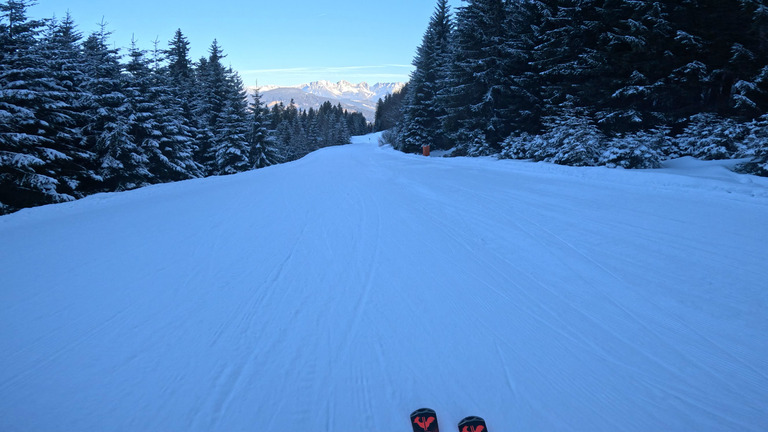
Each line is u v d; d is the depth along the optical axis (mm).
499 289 3914
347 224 6875
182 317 3533
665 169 10828
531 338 3010
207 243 6020
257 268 4797
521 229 5930
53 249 5961
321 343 3021
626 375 2561
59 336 3271
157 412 2309
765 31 11695
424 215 7238
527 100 20594
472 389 2453
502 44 21156
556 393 2402
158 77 25953
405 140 35281
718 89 13883
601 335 3031
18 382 2650
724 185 7441
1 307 3883
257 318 3473
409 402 2355
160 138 23391
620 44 14422
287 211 8383
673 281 3891
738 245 4676
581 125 13188
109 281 4516
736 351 2791
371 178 13852
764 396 2357
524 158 17516
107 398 2453
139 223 7750
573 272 4254
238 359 2842
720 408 2266
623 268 4270
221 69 36750
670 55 13219
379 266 4691
